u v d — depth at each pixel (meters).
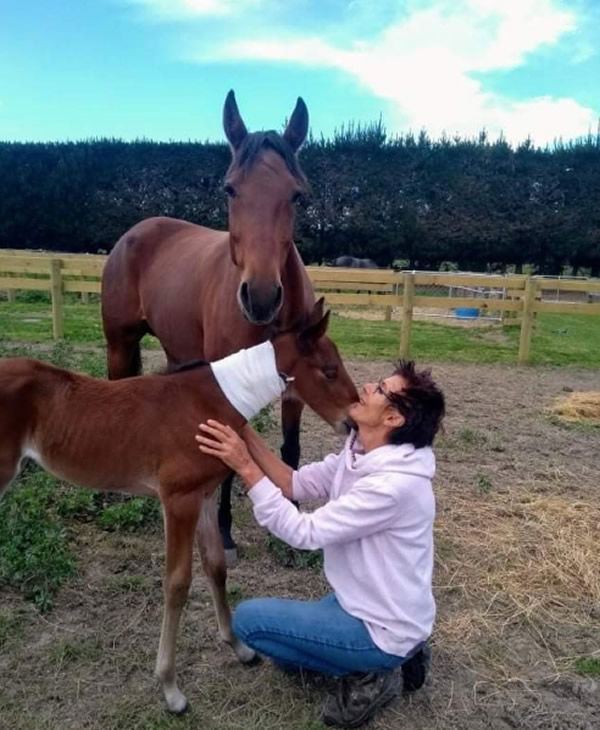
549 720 2.40
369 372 8.05
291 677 2.56
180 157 22.34
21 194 22.17
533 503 4.23
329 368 2.61
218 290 3.50
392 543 2.18
